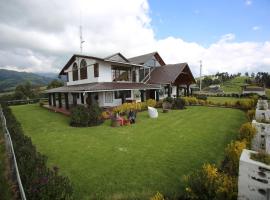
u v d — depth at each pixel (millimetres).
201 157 8508
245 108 23672
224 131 12891
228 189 4680
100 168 7691
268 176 4109
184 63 31672
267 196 4117
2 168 7230
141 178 6777
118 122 15102
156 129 13844
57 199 4375
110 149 9828
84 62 24547
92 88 18531
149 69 30750
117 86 21500
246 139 8031
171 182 6445
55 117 19938
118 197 5715
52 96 29891
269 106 15359
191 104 29422
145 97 29625
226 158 7402
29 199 4273
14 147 7387
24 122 17734
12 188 5832
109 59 23453
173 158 8461
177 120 17016
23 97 55250
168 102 24656
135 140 11281
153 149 9680
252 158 4543
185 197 5391
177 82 34375
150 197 5605
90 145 10555
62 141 11414
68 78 28625
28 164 5629
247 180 4383
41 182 4633
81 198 5750
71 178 6953
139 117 18672
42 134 13164
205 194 4887
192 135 12062
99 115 16344
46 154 9344
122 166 7793
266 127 8133
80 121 15391
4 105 24688
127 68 26828
